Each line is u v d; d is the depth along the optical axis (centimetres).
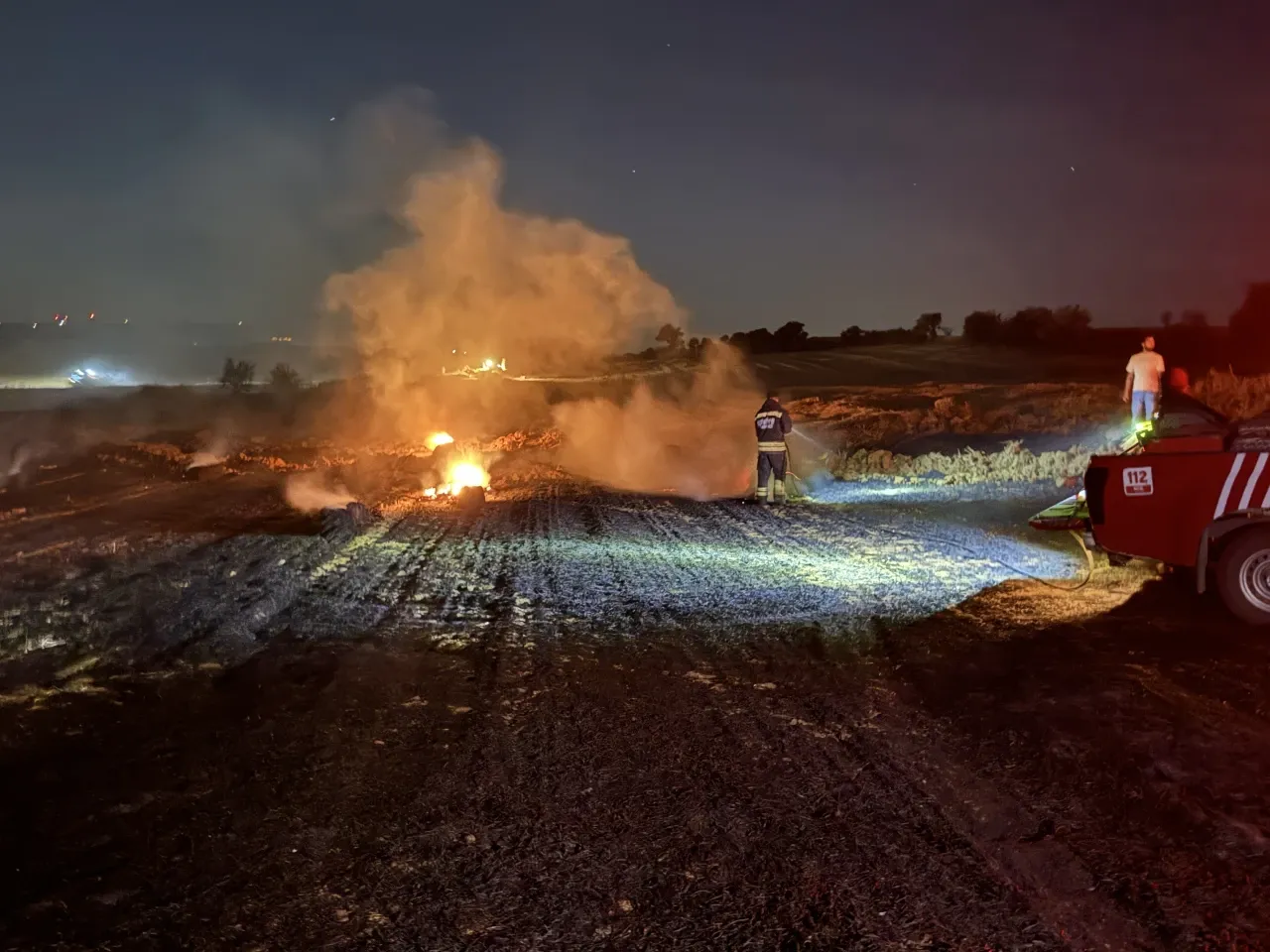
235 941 442
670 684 808
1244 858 481
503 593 1191
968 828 535
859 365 6166
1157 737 637
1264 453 873
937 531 1503
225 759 662
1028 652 851
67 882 497
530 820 564
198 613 1072
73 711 760
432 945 437
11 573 1304
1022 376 4856
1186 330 5256
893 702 743
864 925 442
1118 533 916
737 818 556
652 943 435
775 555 1373
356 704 776
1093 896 458
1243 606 876
